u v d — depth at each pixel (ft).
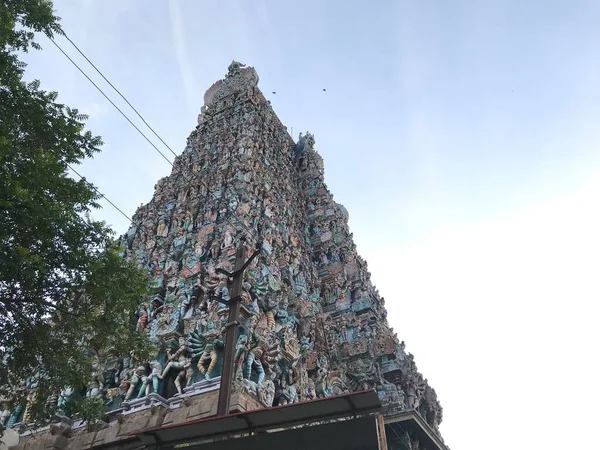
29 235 48.44
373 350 111.75
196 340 75.72
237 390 65.87
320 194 172.45
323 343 107.76
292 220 141.79
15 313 51.11
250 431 41.88
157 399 70.33
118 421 66.54
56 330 56.59
